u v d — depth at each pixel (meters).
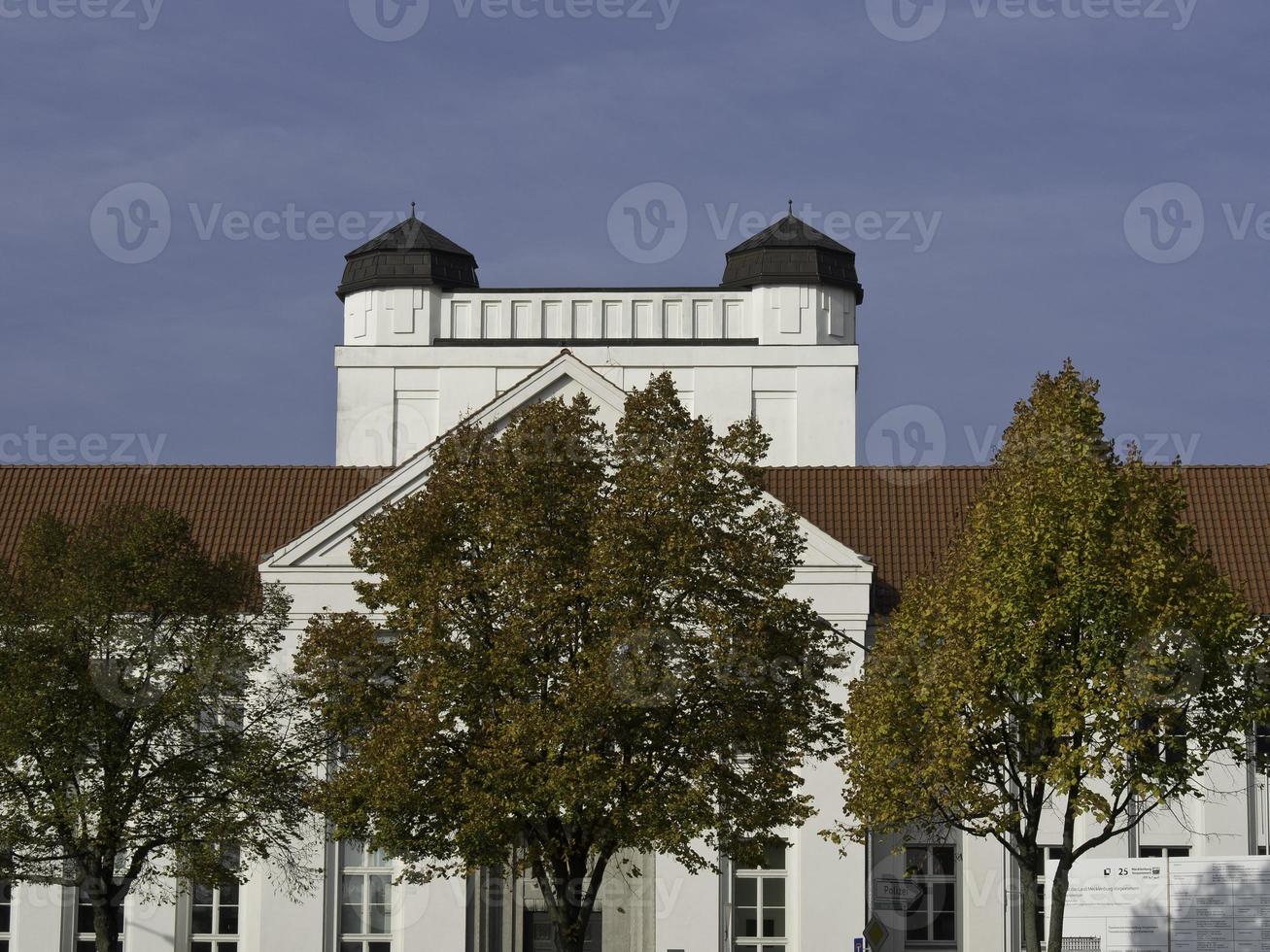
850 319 81.06
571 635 43.66
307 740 49.47
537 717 41.47
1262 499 64.31
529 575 43.12
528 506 44.25
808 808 43.84
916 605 45.09
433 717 42.19
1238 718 42.50
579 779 41.06
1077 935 48.44
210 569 49.97
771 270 79.81
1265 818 56.69
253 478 67.25
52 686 47.25
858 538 63.28
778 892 56.69
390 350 79.44
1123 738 41.06
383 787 41.56
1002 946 56.34
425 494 45.47
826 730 45.06
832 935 55.78
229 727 50.72
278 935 57.00
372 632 44.91
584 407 45.97
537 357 79.00
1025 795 43.91
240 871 52.78
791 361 78.69
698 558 43.41
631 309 80.62
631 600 43.00
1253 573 61.31
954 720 42.59
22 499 66.25
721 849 44.22
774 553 45.44
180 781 48.22
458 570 43.84
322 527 58.28
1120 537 42.47
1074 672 42.25
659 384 45.84
